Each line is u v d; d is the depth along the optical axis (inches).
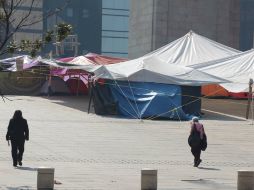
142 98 1699.1
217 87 2546.8
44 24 5128.0
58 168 902.4
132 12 3011.8
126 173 878.4
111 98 1733.5
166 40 2758.4
